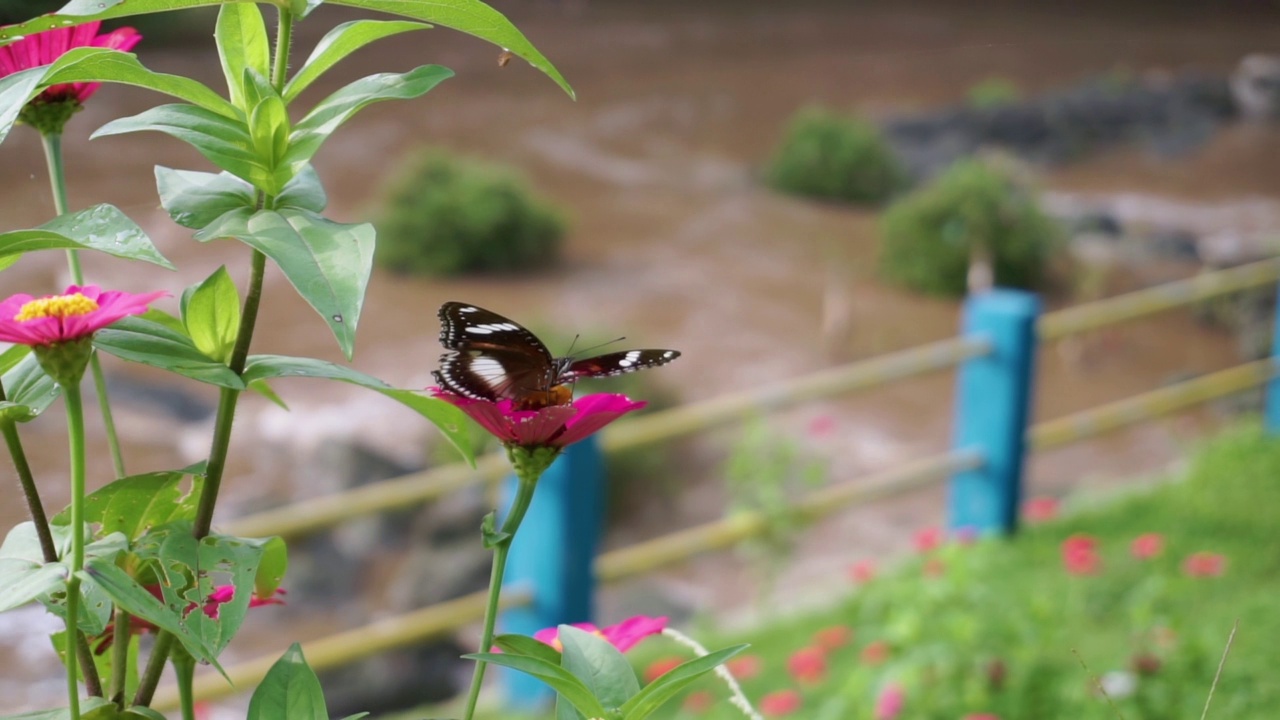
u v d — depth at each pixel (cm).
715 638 403
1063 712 302
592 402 88
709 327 1005
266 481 695
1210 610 358
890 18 2472
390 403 795
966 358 450
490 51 1933
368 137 1480
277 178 84
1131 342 1020
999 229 1130
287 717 81
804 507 436
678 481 736
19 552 83
